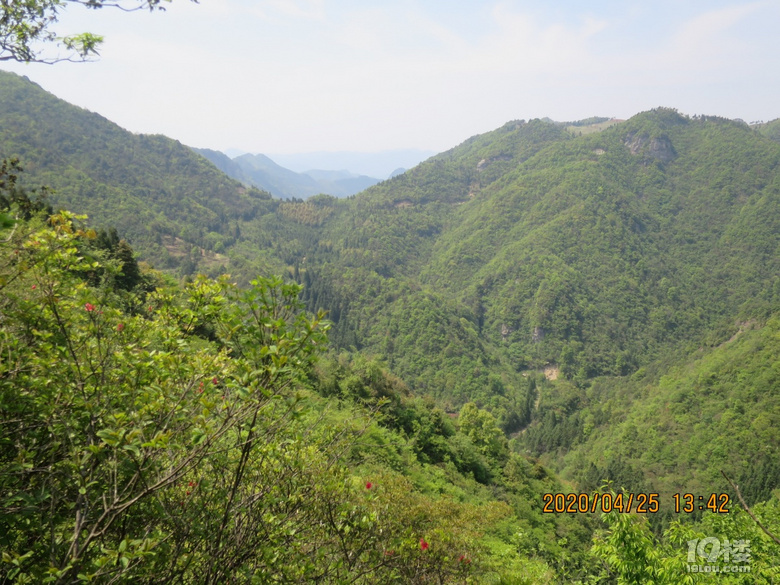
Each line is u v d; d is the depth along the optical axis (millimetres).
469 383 94188
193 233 144750
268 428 3375
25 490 2801
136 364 3014
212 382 3297
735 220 175750
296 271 130750
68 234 3244
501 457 40562
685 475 58094
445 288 172125
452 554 5820
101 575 2441
